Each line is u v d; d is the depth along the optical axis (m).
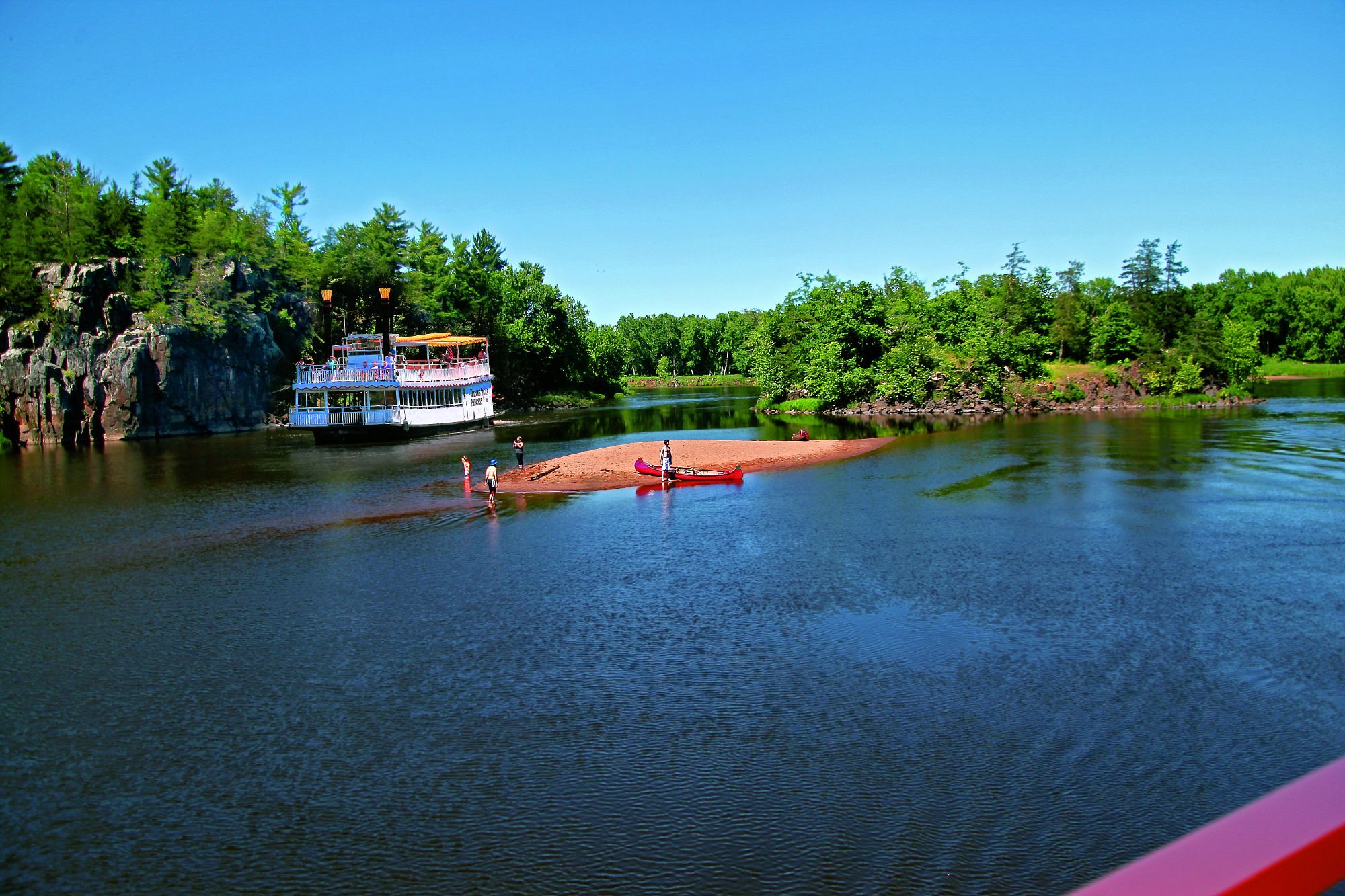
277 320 102.50
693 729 19.00
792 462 57.69
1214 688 20.19
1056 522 36.72
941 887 13.79
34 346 82.75
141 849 15.37
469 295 133.00
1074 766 17.05
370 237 124.50
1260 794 15.92
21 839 15.72
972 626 24.52
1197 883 2.10
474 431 86.25
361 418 75.38
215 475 57.25
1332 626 23.70
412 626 25.89
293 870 14.72
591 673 22.09
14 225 87.31
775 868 14.37
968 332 111.25
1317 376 148.62
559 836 15.43
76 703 21.05
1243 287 185.75
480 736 18.98
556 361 146.50
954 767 17.14
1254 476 46.28
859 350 109.38
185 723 19.91
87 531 40.06
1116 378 103.81
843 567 30.70
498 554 34.19
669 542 35.28
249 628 26.02
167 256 92.56
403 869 14.67
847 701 20.09
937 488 45.97
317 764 18.00
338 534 38.59
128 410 84.25
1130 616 24.92
